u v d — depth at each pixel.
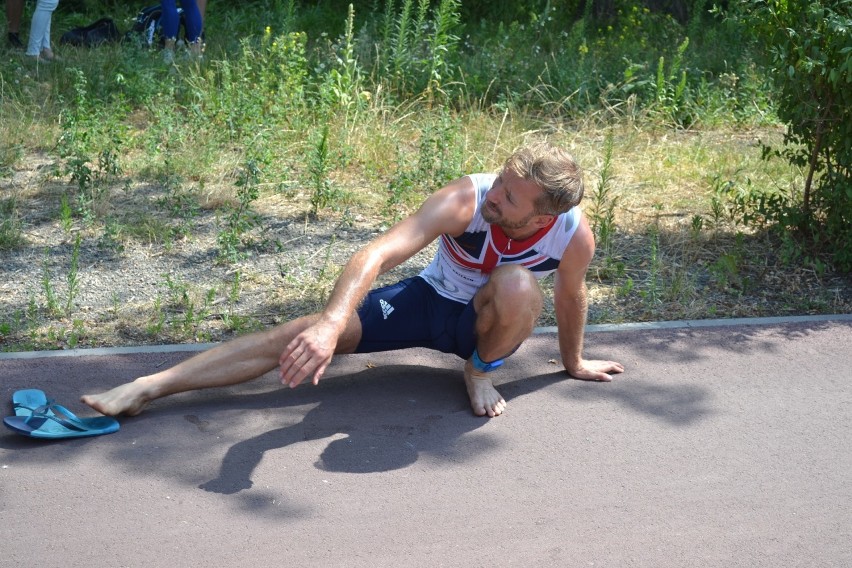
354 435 3.88
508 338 3.86
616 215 6.66
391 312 4.04
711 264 5.90
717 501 3.59
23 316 4.84
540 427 4.02
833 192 5.89
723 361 4.69
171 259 5.59
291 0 9.86
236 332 4.79
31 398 3.90
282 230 6.09
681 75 9.95
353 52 9.56
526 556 3.23
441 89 8.91
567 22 12.97
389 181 7.05
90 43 10.15
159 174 6.83
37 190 6.50
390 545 3.25
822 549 3.35
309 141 7.12
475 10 13.05
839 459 3.90
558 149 3.66
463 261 3.97
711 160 7.91
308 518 3.37
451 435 3.92
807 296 5.56
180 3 10.20
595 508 3.51
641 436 4.00
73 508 3.35
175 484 3.51
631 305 5.33
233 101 7.88
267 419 3.96
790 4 5.75
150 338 4.68
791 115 6.01
